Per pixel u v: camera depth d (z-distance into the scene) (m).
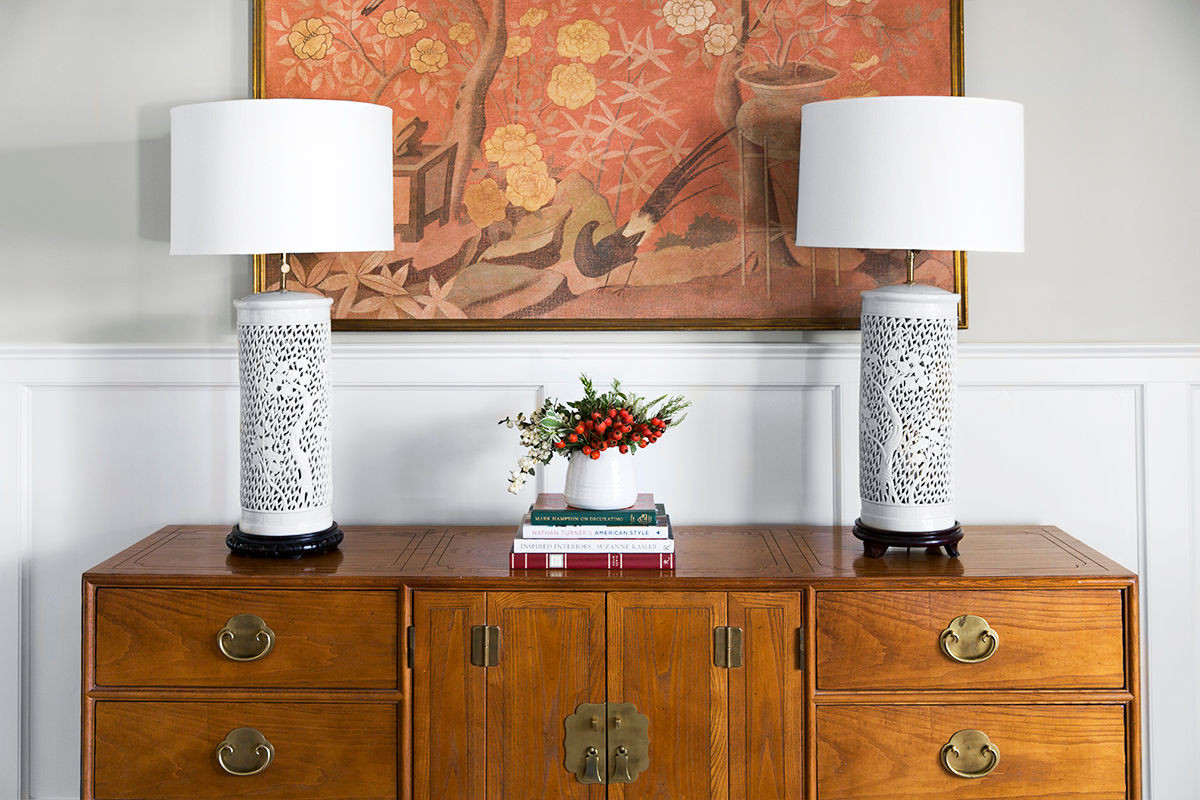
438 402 2.59
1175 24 2.52
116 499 2.61
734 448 2.59
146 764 2.12
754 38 2.51
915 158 2.04
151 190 2.56
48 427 2.60
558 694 2.09
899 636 2.08
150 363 2.57
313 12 2.52
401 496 2.61
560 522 2.15
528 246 2.54
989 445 2.59
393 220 2.42
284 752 2.11
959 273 2.52
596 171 2.53
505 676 2.09
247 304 2.18
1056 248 2.55
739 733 2.09
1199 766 2.59
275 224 2.03
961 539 2.31
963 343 2.56
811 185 2.19
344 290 2.55
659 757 2.10
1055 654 2.08
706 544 2.36
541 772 2.11
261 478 2.21
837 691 2.09
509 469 2.60
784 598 2.08
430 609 2.09
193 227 2.07
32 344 2.57
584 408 2.25
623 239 2.53
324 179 2.05
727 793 2.10
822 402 2.58
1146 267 2.55
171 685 2.11
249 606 2.10
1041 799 2.09
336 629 2.10
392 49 2.52
